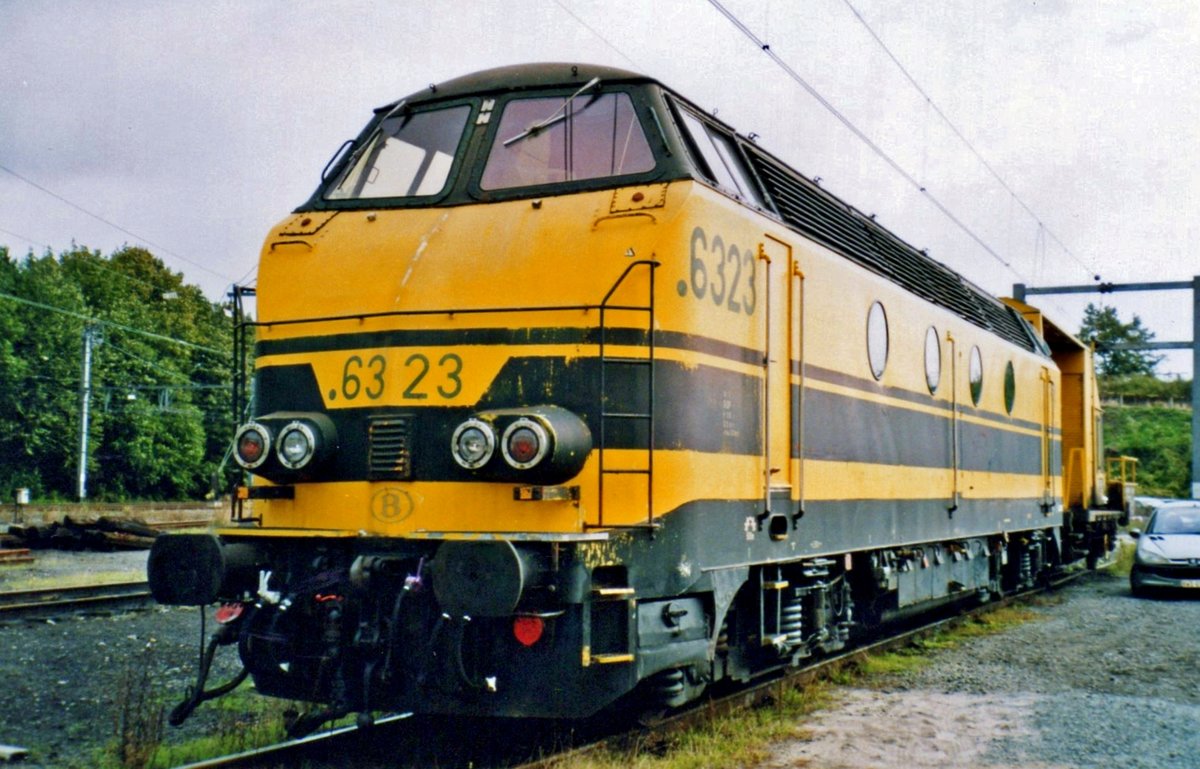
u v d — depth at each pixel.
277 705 8.28
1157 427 61.28
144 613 12.62
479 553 5.88
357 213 7.54
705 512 6.99
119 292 61.06
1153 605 16.27
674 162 7.09
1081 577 21.91
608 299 6.60
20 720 7.68
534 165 7.37
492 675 6.38
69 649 10.23
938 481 12.05
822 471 8.89
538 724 7.50
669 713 7.71
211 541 6.53
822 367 8.95
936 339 12.16
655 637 6.63
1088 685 9.58
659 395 6.66
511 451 6.23
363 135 8.06
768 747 7.14
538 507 6.44
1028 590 17.77
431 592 6.39
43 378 51.06
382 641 6.46
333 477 6.93
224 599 6.68
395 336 6.89
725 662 7.89
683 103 7.75
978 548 14.22
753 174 8.48
